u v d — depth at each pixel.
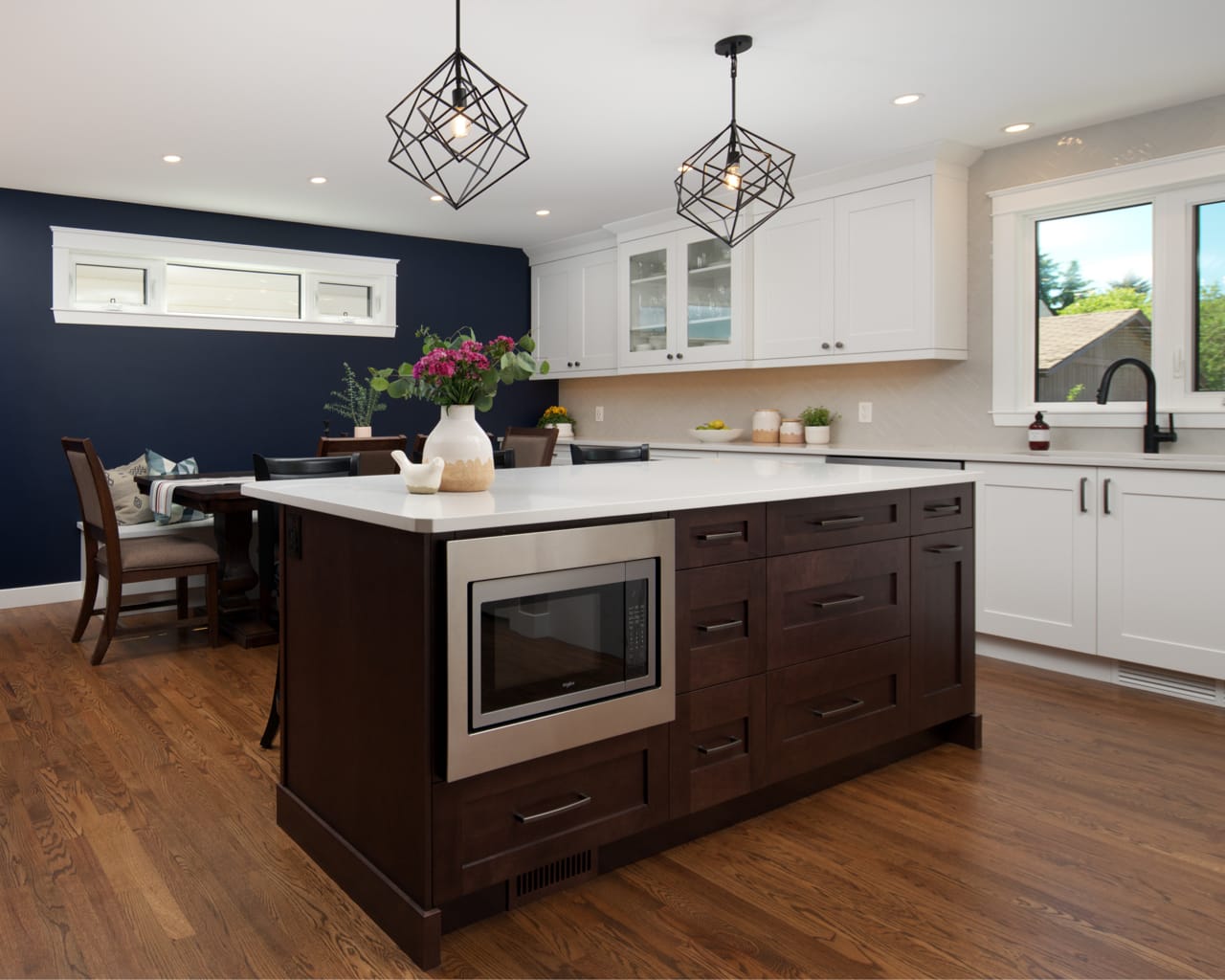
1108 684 3.40
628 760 1.97
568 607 1.82
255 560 4.76
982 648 3.84
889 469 2.88
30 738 2.81
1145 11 2.67
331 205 5.02
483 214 5.31
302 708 2.13
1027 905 1.84
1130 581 3.27
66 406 4.83
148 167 4.23
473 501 1.91
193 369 5.20
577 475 2.70
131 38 2.80
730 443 5.11
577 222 5.52
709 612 2.11
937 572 2.67
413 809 1.69
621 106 3.47
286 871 2.01
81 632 4.02
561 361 6.26
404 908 1.69
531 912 1.83
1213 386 3.53
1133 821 2.22
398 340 5.93
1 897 1.88
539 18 2.69
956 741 2.79
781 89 3.29
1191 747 2.73
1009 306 4.05
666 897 1.89
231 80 3.15
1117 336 3.79
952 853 2.07
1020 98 3.40
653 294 5.40
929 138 3.89
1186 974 1.60
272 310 5.52
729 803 2.23
